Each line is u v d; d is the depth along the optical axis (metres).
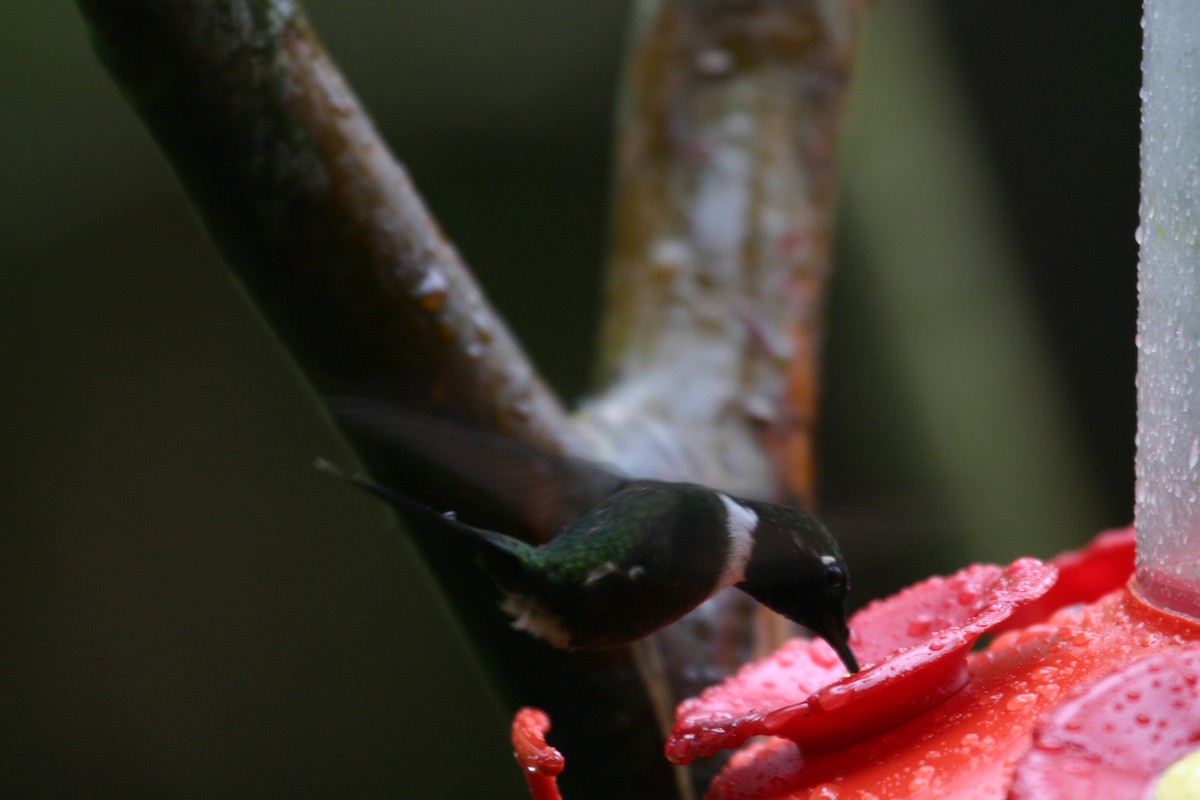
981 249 13.52
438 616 14.24
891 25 13.15
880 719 3.22
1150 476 3.46
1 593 13.38
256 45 3.31
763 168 6.11
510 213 13.93
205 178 3.37
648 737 4.16
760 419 5.61
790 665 3.71
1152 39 3.52
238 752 13.94
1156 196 3.50
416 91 13.49
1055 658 3.37
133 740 13.60
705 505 3.90
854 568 3.86
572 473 4.06
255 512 13.94
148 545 13.66
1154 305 3.48
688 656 4.86
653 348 5.79
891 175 13.23
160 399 13.58
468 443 3.84
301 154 3.39
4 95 12.51
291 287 3.51
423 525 3.94
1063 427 13.52
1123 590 3.72
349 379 3.66
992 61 13.64
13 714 13.45
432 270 3.68
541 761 2.87
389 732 14.18
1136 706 2.76
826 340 13.41
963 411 13.45
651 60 6.34
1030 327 13.59
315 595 14.03
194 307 13.48
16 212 12.80
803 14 6.27
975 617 3.20
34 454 13.38
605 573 3.78
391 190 3.58
